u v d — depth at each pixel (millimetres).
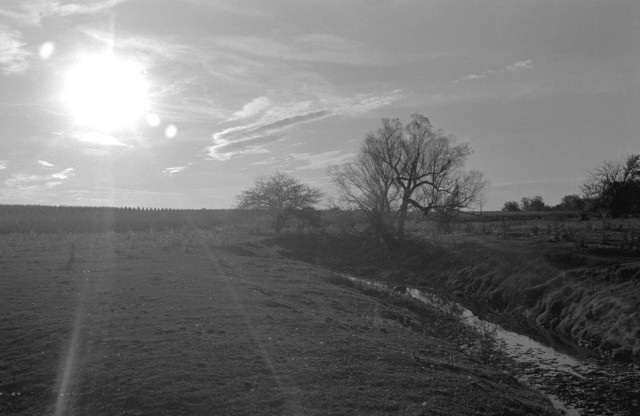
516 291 26562
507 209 103875
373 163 50031
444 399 9719
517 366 15047
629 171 58438
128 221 88625
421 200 49531
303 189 75250
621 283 21141
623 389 12930
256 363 11219
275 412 8656
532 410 10375
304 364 11266
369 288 28969
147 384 9852
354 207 52562
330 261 48781
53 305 17438
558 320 21266
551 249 30266
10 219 82125
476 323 21359
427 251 41938
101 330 13930
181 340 12961
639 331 16828
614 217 57781
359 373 10852
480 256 34750
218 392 9492
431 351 14297
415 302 26219
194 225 89188
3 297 18891
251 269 31500
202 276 25672
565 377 13953
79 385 9898
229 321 15359
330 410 8781
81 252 37812
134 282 23109
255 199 77375
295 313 17172
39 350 12156
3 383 10172
